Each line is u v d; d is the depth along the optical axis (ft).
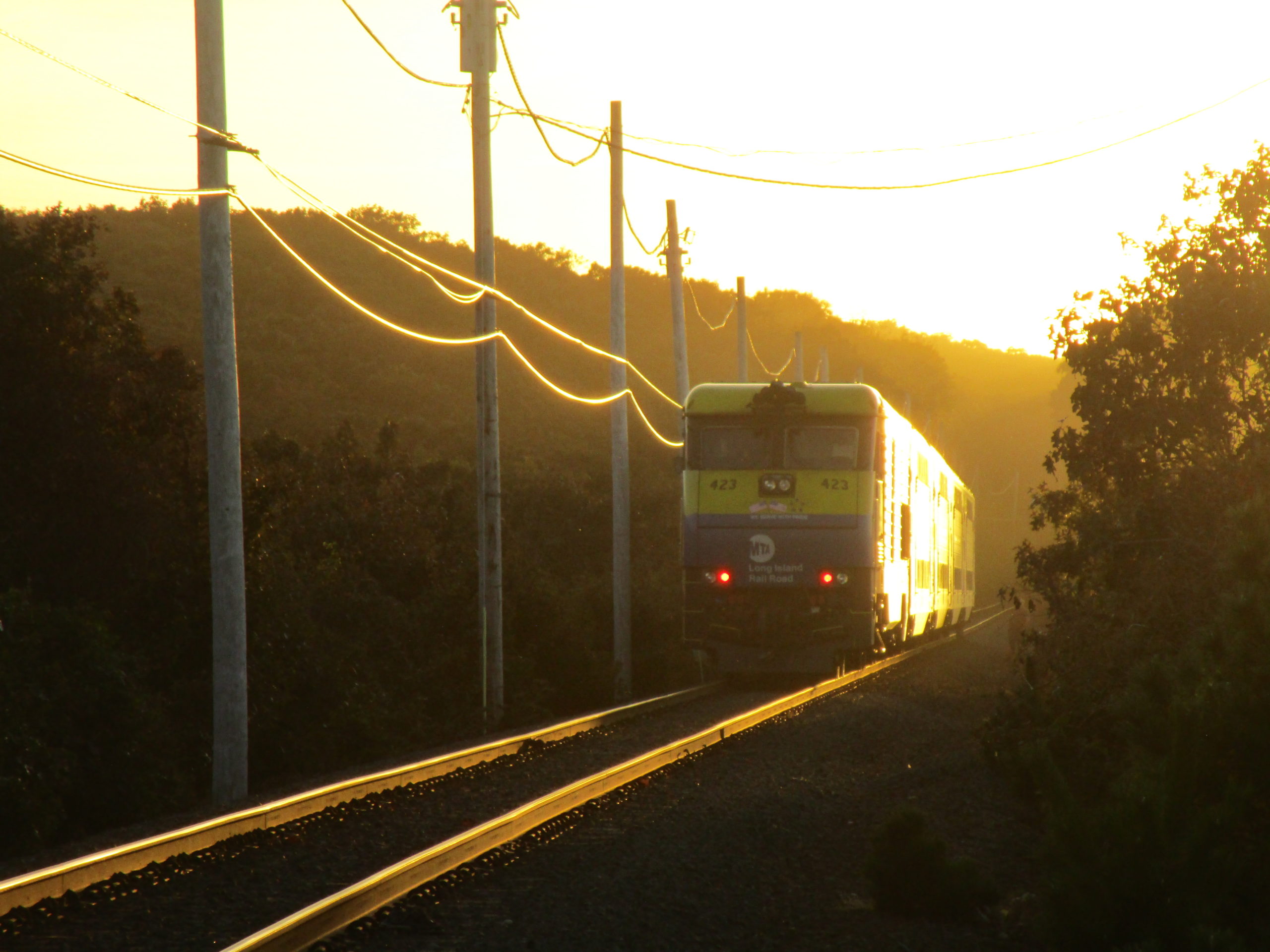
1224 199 150.92
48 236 182.50
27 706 130.93
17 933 69.36
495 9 207.31
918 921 77.87
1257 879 68.33
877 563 219.00
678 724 174.50
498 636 201.87
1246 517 84.17
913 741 160.97
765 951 69.92
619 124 255.70
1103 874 67.05
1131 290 156.97
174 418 190.70
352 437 294.66
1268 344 144.97
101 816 135.44
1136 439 152.35
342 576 231.50
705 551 219.82
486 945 68.08
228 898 77.92
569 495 379.76
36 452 169.99
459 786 123.95
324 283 168.76
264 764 173.47
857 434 219.82
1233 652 75.51
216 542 133.59
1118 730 86.63
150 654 171.94
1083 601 153.28
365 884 73.72
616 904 77.36
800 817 108.78
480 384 203.41
